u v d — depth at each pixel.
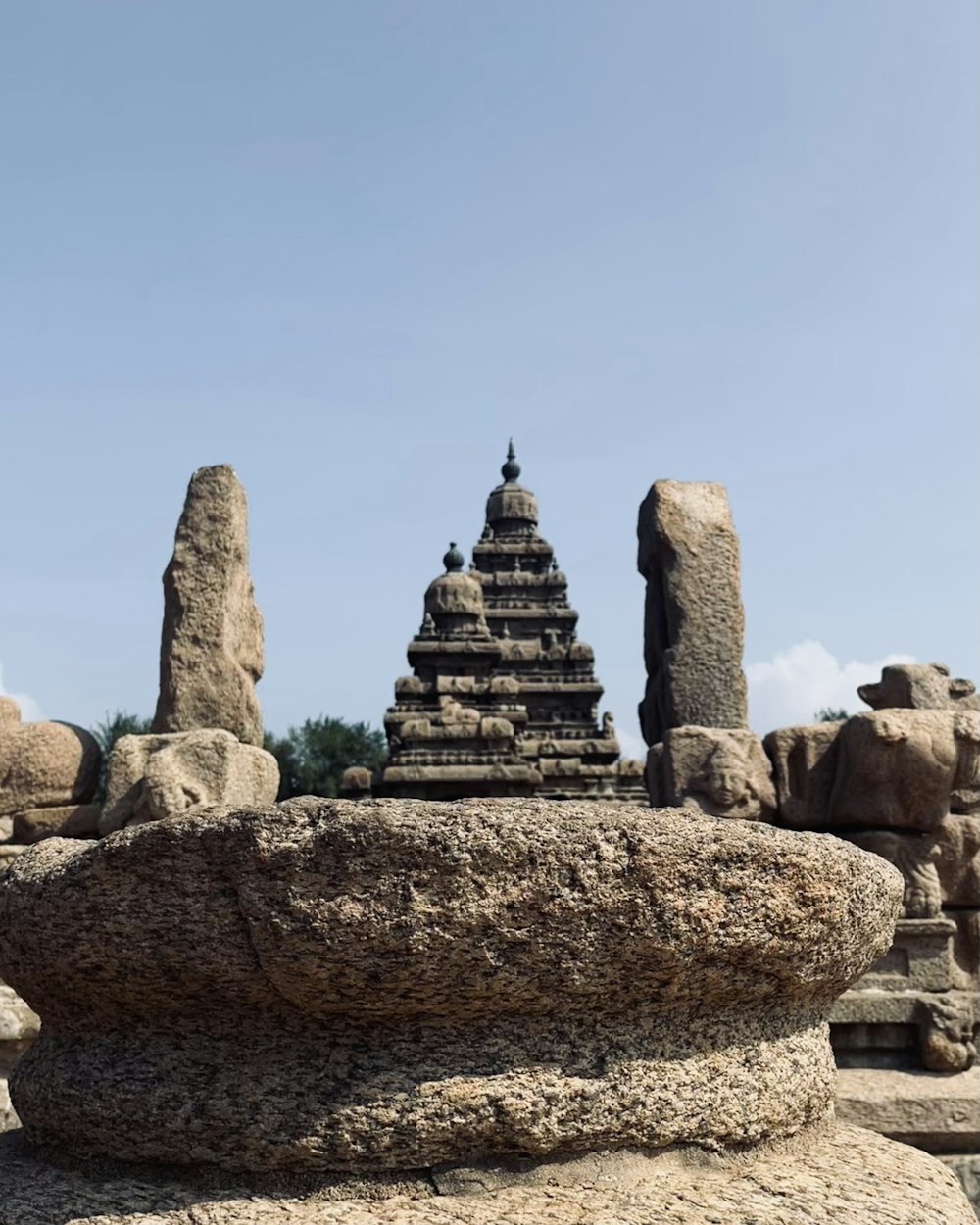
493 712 25.72
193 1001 3.42
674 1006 3.47
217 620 8.33
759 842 3.44
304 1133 3.27
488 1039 3.35
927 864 7.45
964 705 8.36
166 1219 3.20
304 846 3.21
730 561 8.95
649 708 9.53
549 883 3.23
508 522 34.03
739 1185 3.37
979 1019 7.12
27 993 3.78
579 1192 3.27
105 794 7.64
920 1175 3.68
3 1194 3.42
